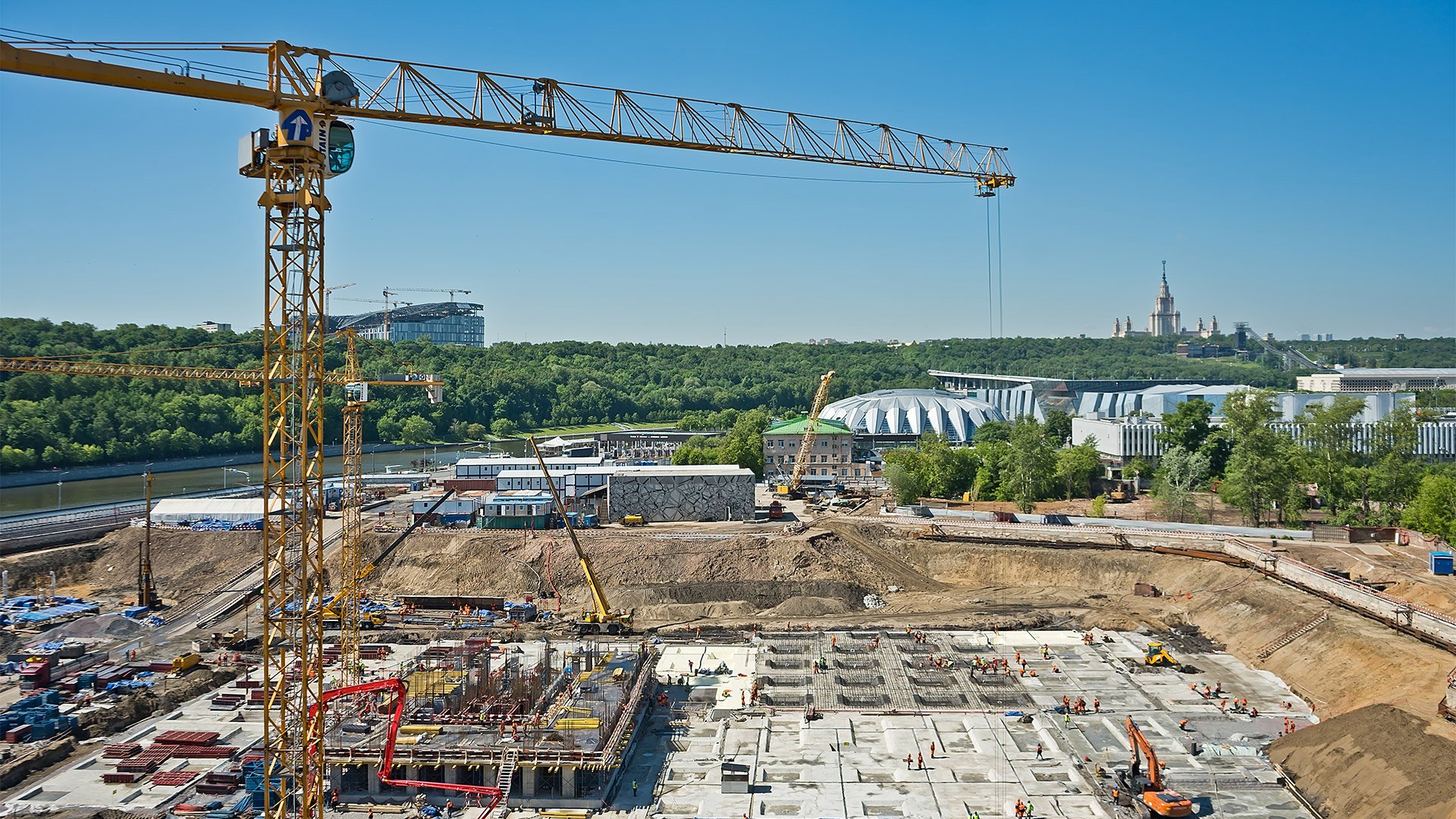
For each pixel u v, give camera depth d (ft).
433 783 295.48
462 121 354.54
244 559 581.53
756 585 538.47
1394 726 288.51
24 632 466.29
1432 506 565.12
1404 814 254.27
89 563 592.60
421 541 584.40
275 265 240.53
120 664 424.05
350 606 435.12
